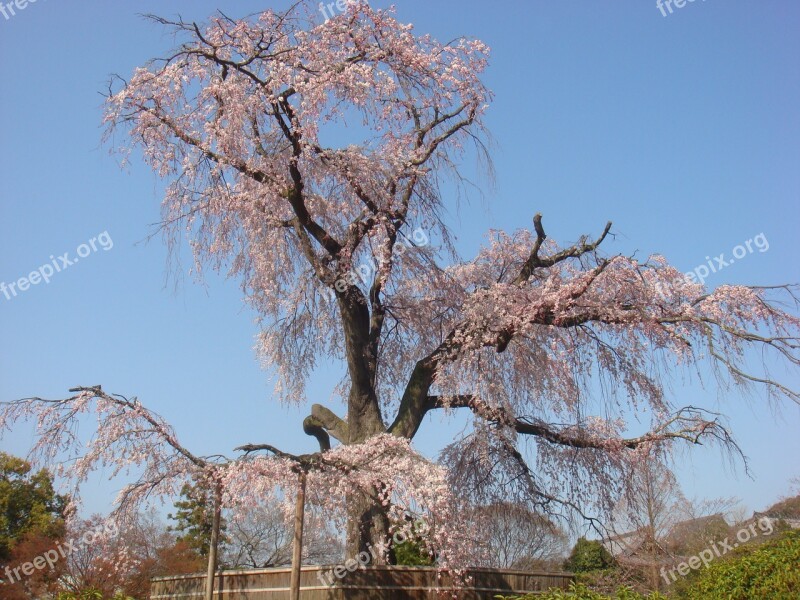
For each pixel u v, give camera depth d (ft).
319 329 49.98
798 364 39.19
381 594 37.06
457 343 44.24
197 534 75.66
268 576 39.19
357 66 41.86
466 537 38.22
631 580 60.44
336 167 42.98
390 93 42.50
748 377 39.63
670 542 69.26
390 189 44.09
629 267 43.21
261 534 71.51
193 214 42.83
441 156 46.11
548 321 43.75
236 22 42.68
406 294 48.24
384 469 36.99
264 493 35.01
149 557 64.90
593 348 44.65
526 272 46.11
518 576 40.24
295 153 41.75
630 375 44.01
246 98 40.93
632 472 46.37
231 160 41.37
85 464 34.81
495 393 43.27
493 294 43.93
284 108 41.34
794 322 40.11
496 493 46.91
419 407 44.39
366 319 45.29
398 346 50.49
